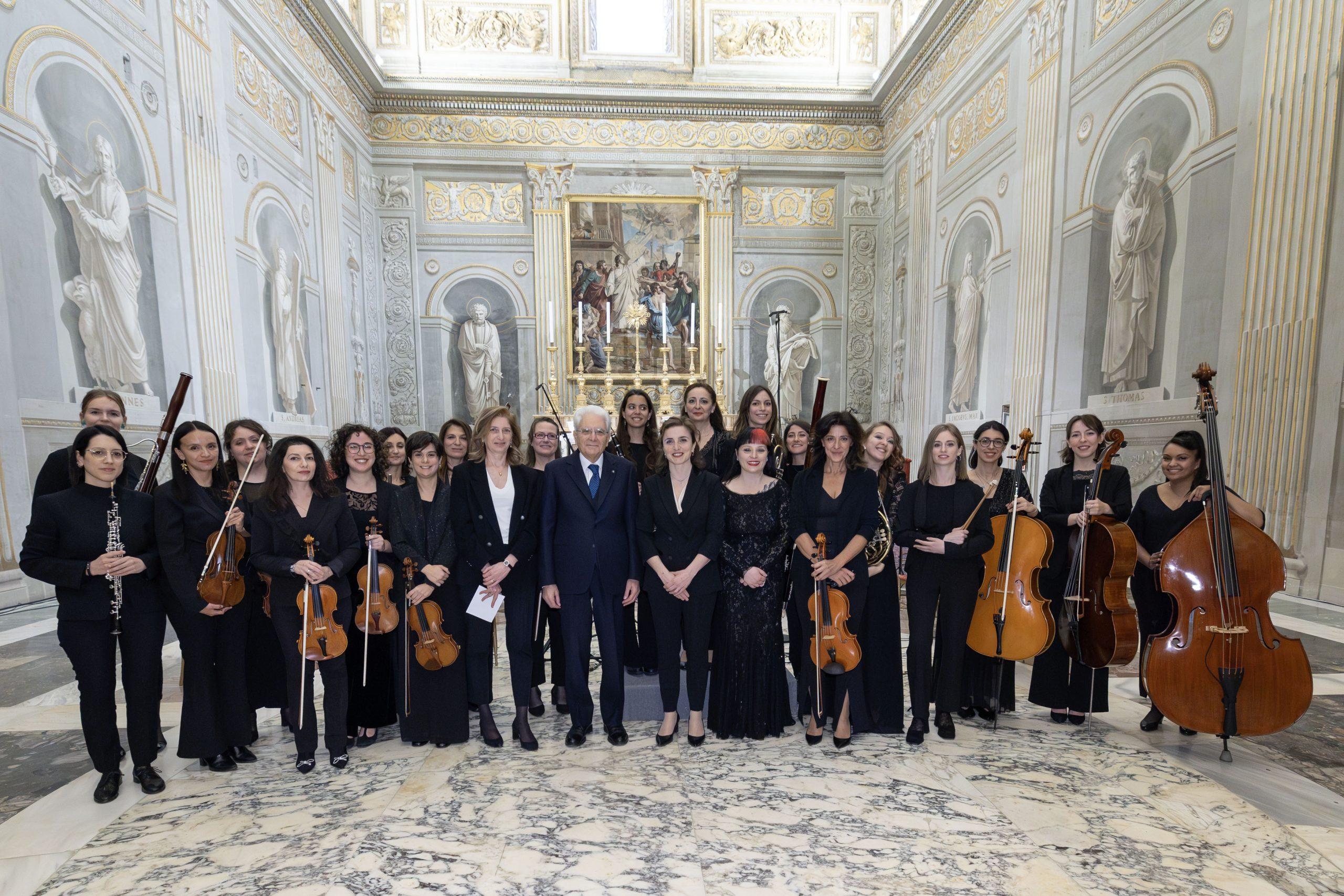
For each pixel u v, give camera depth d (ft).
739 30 37.91
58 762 8.86
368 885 6.33
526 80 36.11
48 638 13.34
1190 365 16.55
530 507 9.89
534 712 11.10
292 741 9.95
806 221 39.75
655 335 38.78
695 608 9.60
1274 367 14.39
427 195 38.17
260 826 7.40
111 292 17.30
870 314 39.88
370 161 36.63
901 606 17.90
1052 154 22.26
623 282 38.45
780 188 39.65
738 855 6.79
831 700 9.62
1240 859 6.63
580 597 9.72
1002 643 9.32
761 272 39.68
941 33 30.55
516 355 39.01
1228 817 7.41
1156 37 17.74
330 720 8.89
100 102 17.10
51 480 8.45
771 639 9.84
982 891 6.17
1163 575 8.54
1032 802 7.81
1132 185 18.57
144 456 18.16
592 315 38.42
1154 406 17.65
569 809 7.75
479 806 7.85
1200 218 16.28
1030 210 23.59
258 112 24.94
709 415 13.76
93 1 16.87
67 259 16.03
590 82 36.37
